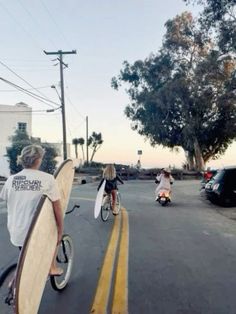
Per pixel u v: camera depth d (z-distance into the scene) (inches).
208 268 281.6
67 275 241.1
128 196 851.4
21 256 156.4
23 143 1546.5
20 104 1941.4
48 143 1760.6
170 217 536.1
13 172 1540.4
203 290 234.8
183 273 268.5
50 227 183.3
